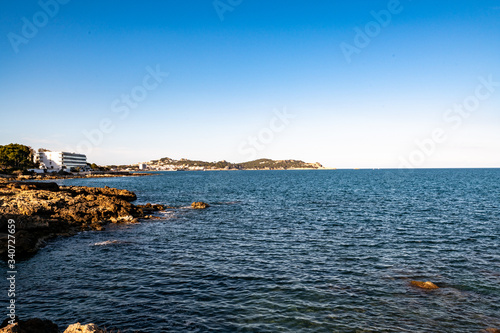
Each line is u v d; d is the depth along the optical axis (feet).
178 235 90.12
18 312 41.88
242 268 60.59
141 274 57.11
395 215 121.49
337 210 137.08
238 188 284.61
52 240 83.61
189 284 52.29
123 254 70.44
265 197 199.41
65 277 55.42
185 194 226.58
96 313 41.78
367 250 72.84
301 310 42.88
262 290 49.67
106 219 112.27
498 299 45.98
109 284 52.19
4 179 347.77
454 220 108.99
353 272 57.93
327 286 51.26
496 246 75.05
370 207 145.28
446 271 58.13
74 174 565.94
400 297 46.85
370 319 40.37
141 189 279.49
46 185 173.78
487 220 108.06
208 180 461.37
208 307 43.73
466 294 47.75
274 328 38.19
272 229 97.81
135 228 100.78
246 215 126.00
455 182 336.08
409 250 72.54
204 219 117.19
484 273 56.90
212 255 69.62
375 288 50.29
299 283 52.60
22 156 498.69
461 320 40.09
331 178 496.64
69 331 29.01
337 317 40.88
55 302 45.09
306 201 173.17
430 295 47.44
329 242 80.64
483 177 463.42
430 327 38.47
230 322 39.60
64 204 120.37
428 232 90.89
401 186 282.36
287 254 70.18
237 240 83.76
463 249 72.74
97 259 66.44
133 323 39.19
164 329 37.83
